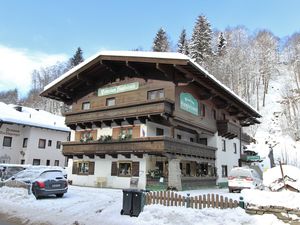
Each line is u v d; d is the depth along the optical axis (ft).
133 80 86.38
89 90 97.04
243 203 35.83
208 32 277.85
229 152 111.55
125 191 39.91
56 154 147.95
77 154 91.86
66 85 96.94
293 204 32.42
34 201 50.21
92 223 36.11
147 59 76.07
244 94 277.64
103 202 49.83
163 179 76.74
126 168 82.17
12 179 61.77
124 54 79.77
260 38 346.95
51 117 163.53
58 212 42.70
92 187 84.69
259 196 34.65
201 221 33.47
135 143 77.56
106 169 86.28
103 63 85.30
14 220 38.37
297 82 291.38
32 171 61.21
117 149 80.94
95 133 91.76
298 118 226.79
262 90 291.79
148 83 83.20
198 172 97.14
